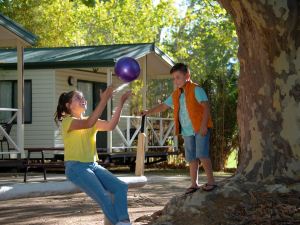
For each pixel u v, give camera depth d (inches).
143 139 241.4
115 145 811.4
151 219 278.4
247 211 248.2
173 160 867.4
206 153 267.4
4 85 746.8
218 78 796.0
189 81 276.5
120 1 1222.9
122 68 207.6
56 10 1111.0
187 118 274.2
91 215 331.9
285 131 265.0
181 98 275.6
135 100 1053.8
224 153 779.4
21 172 705.0
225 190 260.8
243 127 278.5
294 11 256.5
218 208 253.6
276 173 264.5
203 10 1112.8
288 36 259.9
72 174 204.5
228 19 1037.8
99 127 211.3
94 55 729.0
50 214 342.0
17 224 308.3
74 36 1187.3
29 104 734.5
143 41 1273.4
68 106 214.5
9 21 608.4
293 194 254.2
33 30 1088.8
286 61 263.4
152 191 472.1
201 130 265.9
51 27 1107.3
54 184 198.1
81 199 415.5
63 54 759.7
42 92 728.3
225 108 781.3
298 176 261.7
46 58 737.6
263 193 256.2
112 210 203.8
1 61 737.0
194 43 1314.0
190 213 256.4
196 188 273.6
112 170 767.1
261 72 269.1
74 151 205.6
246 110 276.2
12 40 620.4
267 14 255.0
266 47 263.6
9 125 668.1
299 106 263.7
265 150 267.9
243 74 277.3
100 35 1317.7
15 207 376.5
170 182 569.9
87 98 787.4
